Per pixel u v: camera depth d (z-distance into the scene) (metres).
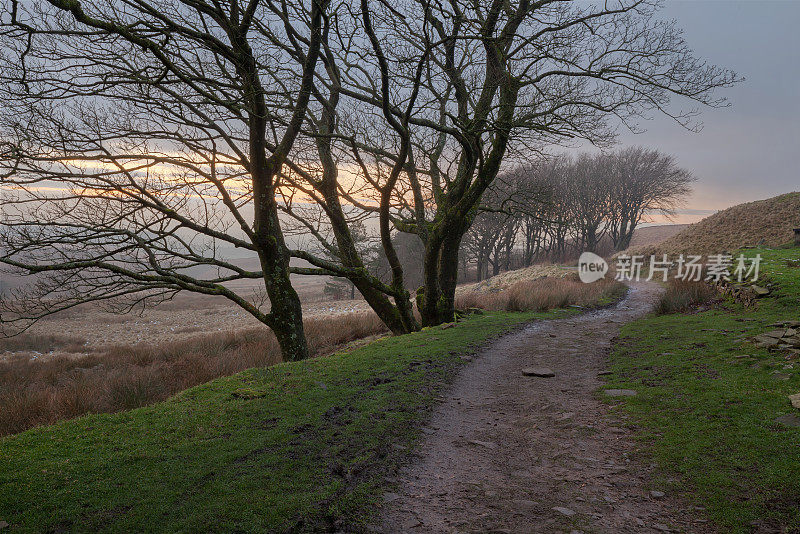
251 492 3.93
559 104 13.00
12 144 7.85
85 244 8.61
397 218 16.98
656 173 46.81
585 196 45.62
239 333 19.86
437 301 15.21
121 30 6.70
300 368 8.30
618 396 6.50
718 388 6.02
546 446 5.16
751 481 3.86
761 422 4.82
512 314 16.84
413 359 9.23
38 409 8.77
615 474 4.36
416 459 4.85
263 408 6.05
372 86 12.32
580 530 3.46
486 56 12.73
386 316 15.25
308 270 12.43
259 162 10.08
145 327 31.81
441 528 3.53
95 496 3.78
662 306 14.88
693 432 4.92
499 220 36.41
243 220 10.75
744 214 37.03
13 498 3.66
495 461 4.83
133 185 8.95
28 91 7.90
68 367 15.38
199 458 4.55
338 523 3.57
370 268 16.88
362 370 8.25
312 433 5.31
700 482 3.98
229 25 8.38
